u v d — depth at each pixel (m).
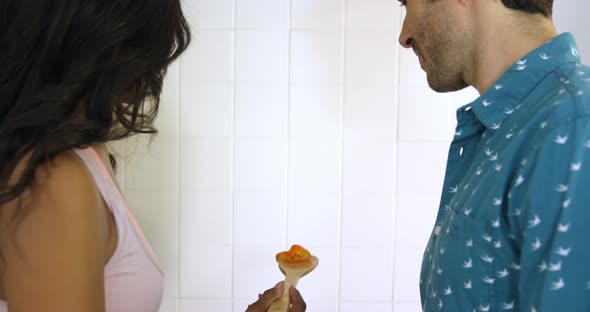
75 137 0.64
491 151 0.77
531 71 0.76
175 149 1.18
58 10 0.62
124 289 0.74
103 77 0.66
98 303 0.64
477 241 0.73
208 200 1.19
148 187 1.19
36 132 0.63
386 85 1.17
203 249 1.20
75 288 0.61
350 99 1.17
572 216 0.62
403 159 1.18
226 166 1.18
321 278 1.19
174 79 1.17
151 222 1.19
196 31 1.16
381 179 1.18
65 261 0.61
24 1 0.61
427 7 0.82
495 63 0.79
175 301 1.20
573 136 0.64
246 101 1.17
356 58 1.16
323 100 1.17
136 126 0.78
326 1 1.15
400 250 1.19
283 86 1.17
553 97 0.71
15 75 0.63
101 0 0.64
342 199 1.18
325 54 1.16
